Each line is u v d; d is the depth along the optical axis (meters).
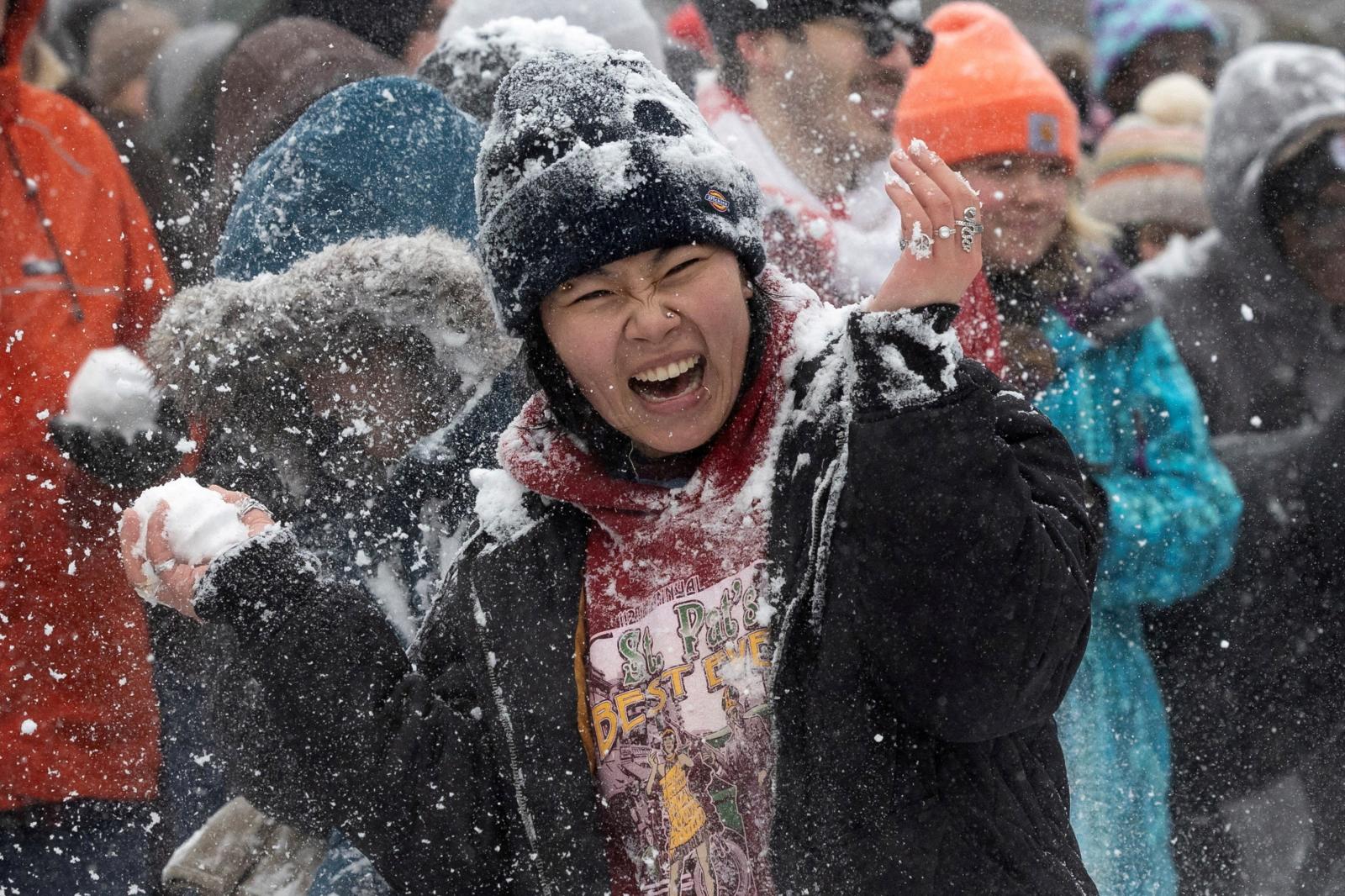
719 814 2.78
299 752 2.90
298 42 5.62
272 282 3.83
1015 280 5.12
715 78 4.90
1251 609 4.91
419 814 2.87
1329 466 5.15
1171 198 6.65
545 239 2.72
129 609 4.42
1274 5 9.00
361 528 3.77
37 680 4.31
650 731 2.80
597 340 2.73
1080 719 4.75
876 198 4.76
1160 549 4.78
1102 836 4.70
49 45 6.53
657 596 2.82
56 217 4.91
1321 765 4.93
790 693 2.70
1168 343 5.09
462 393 3.81
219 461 3.83
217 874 3.62
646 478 2.88
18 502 4.39
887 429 2.55
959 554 2.53
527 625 2.86
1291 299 5.61
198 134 6.27
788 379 2.83
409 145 4.36
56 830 4.33
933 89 5.38
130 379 4.33
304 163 4.30
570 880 2.77
